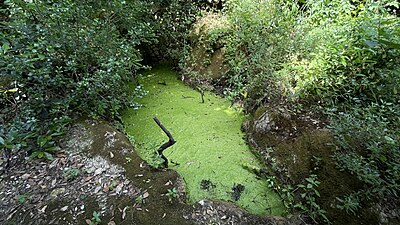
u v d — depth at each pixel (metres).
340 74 2.75
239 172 2.61
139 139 3.10
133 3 3.78
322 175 2.24
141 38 3.81
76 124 2.84
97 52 3.06
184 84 4.48
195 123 3.37
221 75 4.16
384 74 2.59
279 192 2.36
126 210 2.09
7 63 2.50
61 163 2.49
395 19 2.78
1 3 3.45
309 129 2.62
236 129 3.27
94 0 3.19
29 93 2.75
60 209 2.12
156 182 2.29
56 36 2.81
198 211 2.09
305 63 2.98
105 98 3.20
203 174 2.58
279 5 3.73
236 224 2.01
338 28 2.99
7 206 2.15
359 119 2.46
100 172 2.42
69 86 2.91
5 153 2.54
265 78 3.23
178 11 4.89
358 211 2.00
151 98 4.00
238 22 3.96
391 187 2.02
